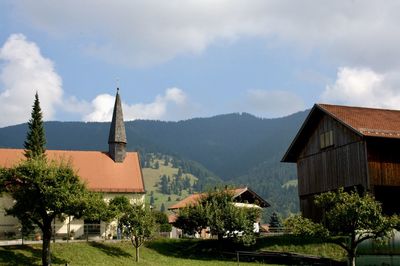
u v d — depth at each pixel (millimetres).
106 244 43625
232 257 46562
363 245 37156
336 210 30797
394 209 44656
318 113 50656
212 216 48219
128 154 61906
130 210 41156
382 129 44062
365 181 43281
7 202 49625
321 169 50000
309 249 44656
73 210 33844
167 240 50531
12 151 57562
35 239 46906
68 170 35375
